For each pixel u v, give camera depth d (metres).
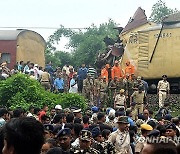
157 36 30.23
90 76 28.27
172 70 29.72
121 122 11.59
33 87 23.16
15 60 39.59
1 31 40.84
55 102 23.09
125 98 25.09
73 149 9.01
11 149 3.84
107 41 38.19
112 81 27.31
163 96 27.28
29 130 3.87
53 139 8.26
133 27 34.44
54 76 32.44
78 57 59.25
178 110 28.44
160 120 19.09
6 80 23.48
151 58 30.33
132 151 12.30
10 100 23.02
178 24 29.77
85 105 23.27
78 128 10.84
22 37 40.38
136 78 27.33
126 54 31.38
